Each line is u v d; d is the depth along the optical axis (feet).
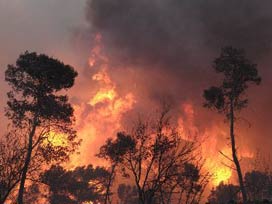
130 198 234.58
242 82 143.74
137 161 44.78
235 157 123.54
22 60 139.95
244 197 87.81
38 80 141.69
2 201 56.39
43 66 137.90
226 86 144.25
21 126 125.49
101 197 231.30
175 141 44.37
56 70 140.05
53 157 130.62
